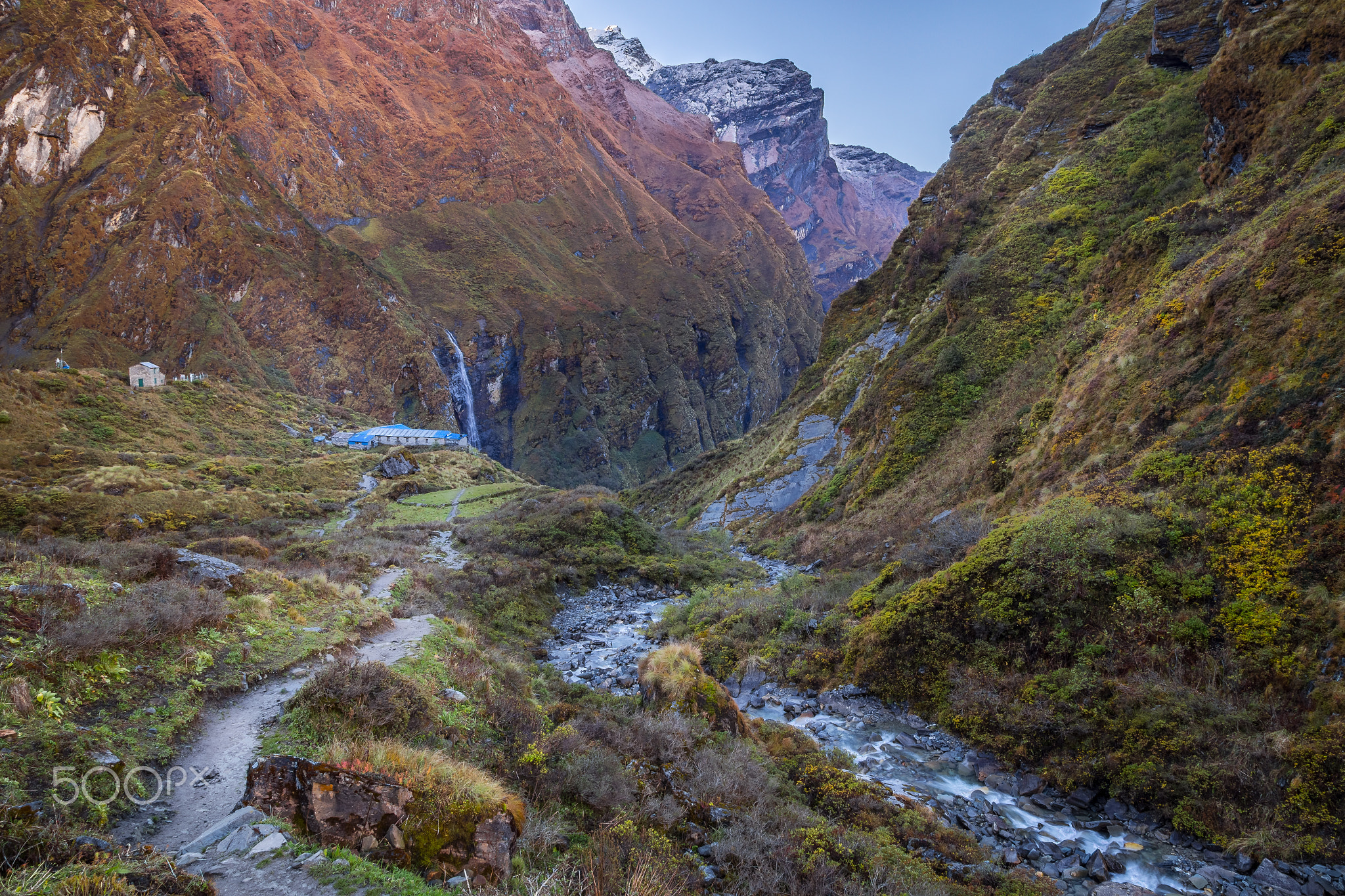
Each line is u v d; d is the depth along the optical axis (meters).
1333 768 11.45
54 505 44.03
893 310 64.69
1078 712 14.66
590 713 14.78
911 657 18.58
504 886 7.10
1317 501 14.87
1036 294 44.41
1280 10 34.47
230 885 5.66
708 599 30.31
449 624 19.84
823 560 39.22
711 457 96.19
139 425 80.94
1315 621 13.31
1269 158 29.92
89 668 9.93
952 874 10.70
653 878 8.37
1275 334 18.70
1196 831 11.93
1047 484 25.28
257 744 9.46
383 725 10.50
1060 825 12.66
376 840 6.86
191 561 16.80
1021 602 17.34
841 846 10.27
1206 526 16.14
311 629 15.75
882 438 46.06
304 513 58.94
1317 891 10.23
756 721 17.00
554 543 41.78
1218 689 13.82
